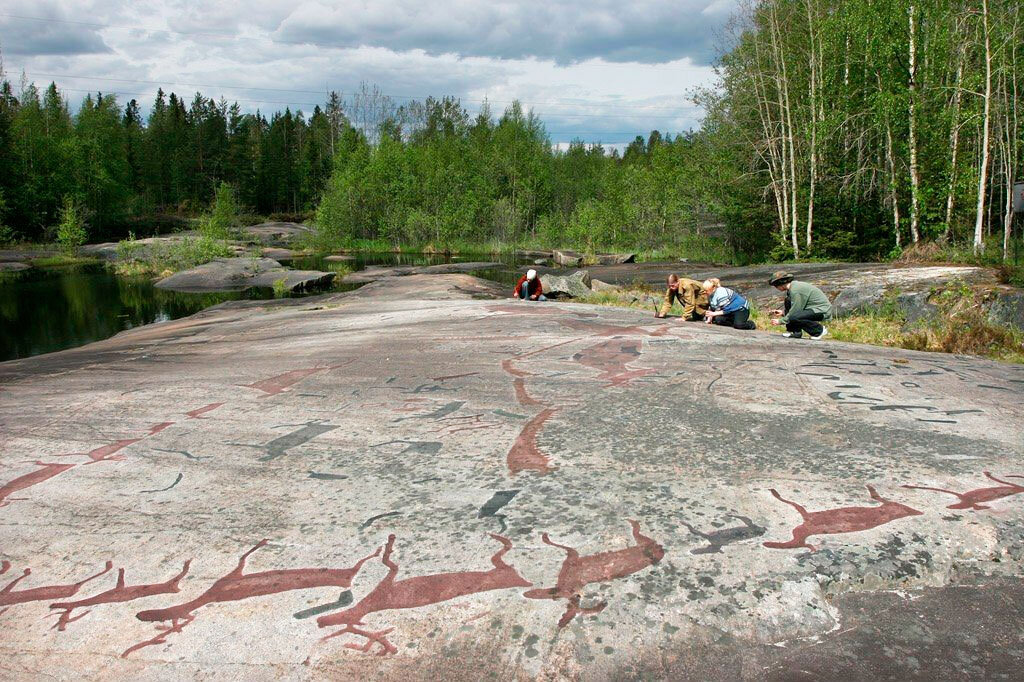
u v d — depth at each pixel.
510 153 52.81
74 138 53.88
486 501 2.88
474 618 2.08
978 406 4.11
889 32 22.20
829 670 1.83
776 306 13.27
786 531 2.49
